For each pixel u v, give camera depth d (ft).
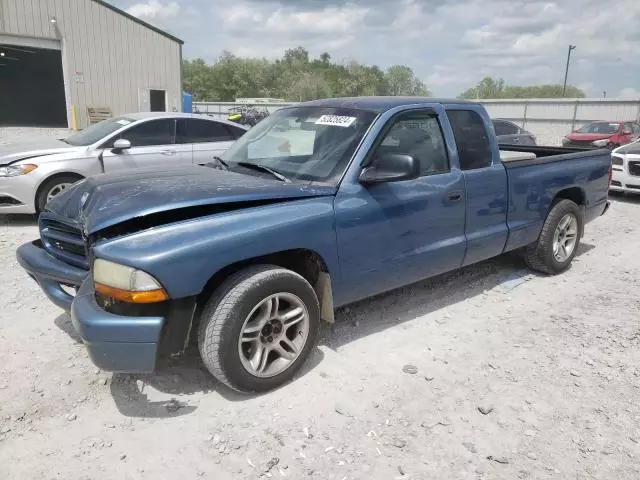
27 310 14.76
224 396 11.02
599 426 10.18
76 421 10.14
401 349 13.10
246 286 10.28
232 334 10.20
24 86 91.56
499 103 128.36
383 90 255.29
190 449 9.43
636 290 17.42
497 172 15.48
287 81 295.89
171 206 10.25
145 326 9.55
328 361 12.44
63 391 11.05
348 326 14.28
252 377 10.69
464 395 11.18
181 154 27.89
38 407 10.50
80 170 25.08
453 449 9.52
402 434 9.90
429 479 8.79
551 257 18.16
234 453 9.34
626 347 13.30
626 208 33.32
